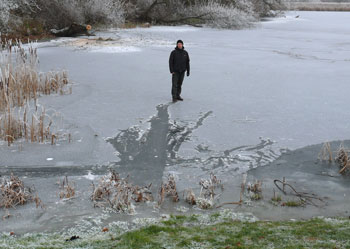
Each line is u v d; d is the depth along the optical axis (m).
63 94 12.41
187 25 38.38
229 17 35.62
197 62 18.58
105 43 24.34
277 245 4.29
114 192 6.23
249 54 21.23
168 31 32.62
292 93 12.84
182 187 6.54
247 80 14.78
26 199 6.01
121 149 8.13
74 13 30.39
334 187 6.57
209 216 5.48
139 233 4.75
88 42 24.64
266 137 8.84
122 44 24.00
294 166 7.40
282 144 8.45
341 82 14.55
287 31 34.28
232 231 4.80
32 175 6.92
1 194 6.11
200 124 9.68
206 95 12.47
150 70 16.36
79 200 6.02
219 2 39.31
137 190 6.18
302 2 90.38
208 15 36.78
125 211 5.64
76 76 15.05
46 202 5.95
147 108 10.97
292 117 10.26
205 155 7.87
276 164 7.48
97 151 8.01
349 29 36.41
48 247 4.38
